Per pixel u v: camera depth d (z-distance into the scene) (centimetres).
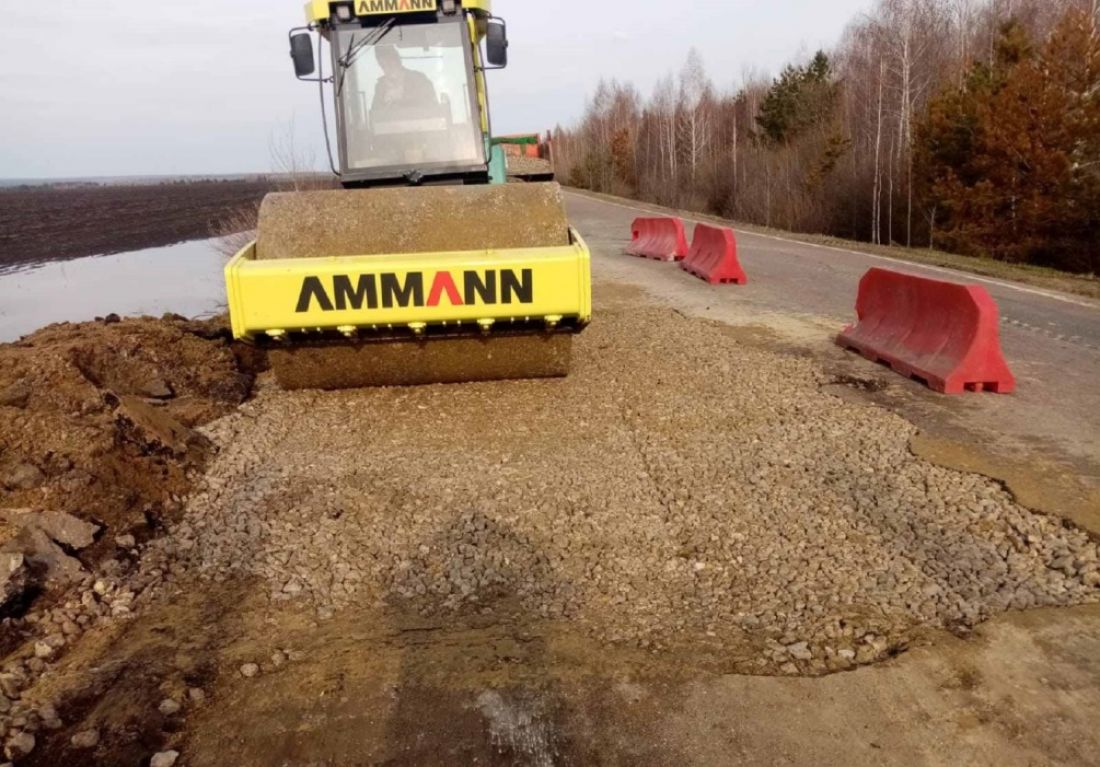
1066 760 277
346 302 520
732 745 286
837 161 3134
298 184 1814
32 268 2850
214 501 473
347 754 283
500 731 293
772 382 695
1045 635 345
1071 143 1916
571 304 534
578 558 414
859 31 4069
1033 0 3241
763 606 371
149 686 314
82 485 436
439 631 355
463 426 594
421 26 736
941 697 308
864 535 429
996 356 661
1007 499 468
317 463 527
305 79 736
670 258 1496
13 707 302
